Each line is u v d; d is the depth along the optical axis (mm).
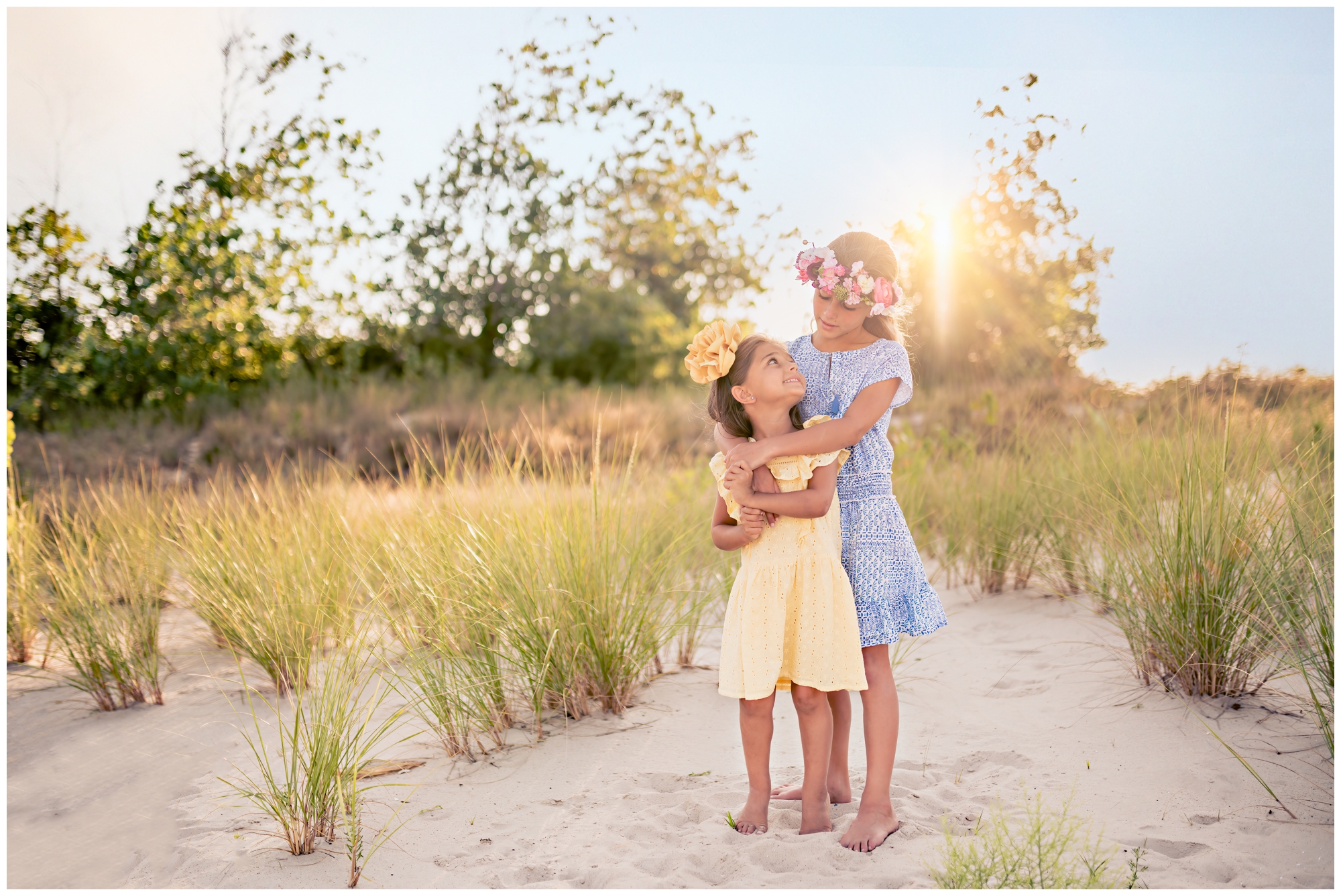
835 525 2223
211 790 2490
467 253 12227
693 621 3459
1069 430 5457
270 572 3344
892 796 2289
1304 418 3459
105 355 8656
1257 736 2428
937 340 9719
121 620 3361
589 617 2908
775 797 2316
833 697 2336
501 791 2430
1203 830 2014
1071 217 7359
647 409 10711
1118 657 3121
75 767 2689
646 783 2451
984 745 2584
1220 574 2686
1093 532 3652
